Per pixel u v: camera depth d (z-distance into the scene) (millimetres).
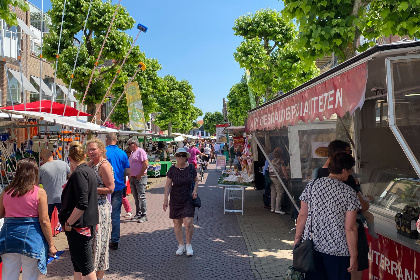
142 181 9055
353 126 6121
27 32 10344
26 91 21984
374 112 6129
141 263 5895
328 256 3178
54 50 16359
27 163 3844
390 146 5840
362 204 3598
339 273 3156
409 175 4961
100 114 31922
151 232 7926
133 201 11938
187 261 5988
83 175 3971
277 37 18203
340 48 6996
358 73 3211
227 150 30031
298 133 7984
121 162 6773
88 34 17203
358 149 6062
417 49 2861
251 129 8773
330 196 3217
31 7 24344
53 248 3889
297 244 3387
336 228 3174
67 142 8430
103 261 4695
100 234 4648
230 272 5473
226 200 12227
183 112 57031
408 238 3580
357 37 7188
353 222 3143
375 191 5145
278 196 9828
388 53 2932
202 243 7078
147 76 30750
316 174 4098
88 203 4000
